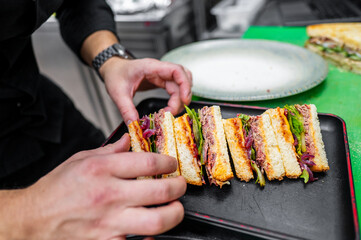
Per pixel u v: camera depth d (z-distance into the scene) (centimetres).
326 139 36
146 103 46
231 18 104
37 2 40
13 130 48
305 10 86
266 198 31
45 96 56
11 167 49
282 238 25
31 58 50
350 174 29
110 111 107
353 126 39
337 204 29
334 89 48
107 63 48
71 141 58
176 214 24
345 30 59
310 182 32
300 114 36
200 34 121
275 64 52
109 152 30
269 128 35
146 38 100
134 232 23
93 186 22
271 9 94
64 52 101
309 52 54
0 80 44
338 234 26
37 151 51
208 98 46
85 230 23
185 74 43
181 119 37
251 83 47
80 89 106
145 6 105
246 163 34
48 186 24
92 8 54
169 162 26
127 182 23
